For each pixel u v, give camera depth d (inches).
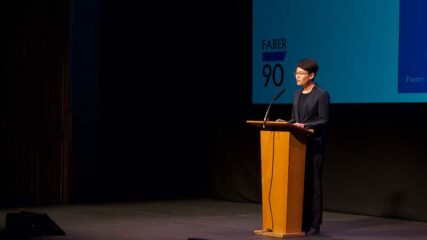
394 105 242.2
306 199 206.5
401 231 216.4
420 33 226.8
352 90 244.7
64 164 283.1
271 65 269.6
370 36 239.6
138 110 301.1
